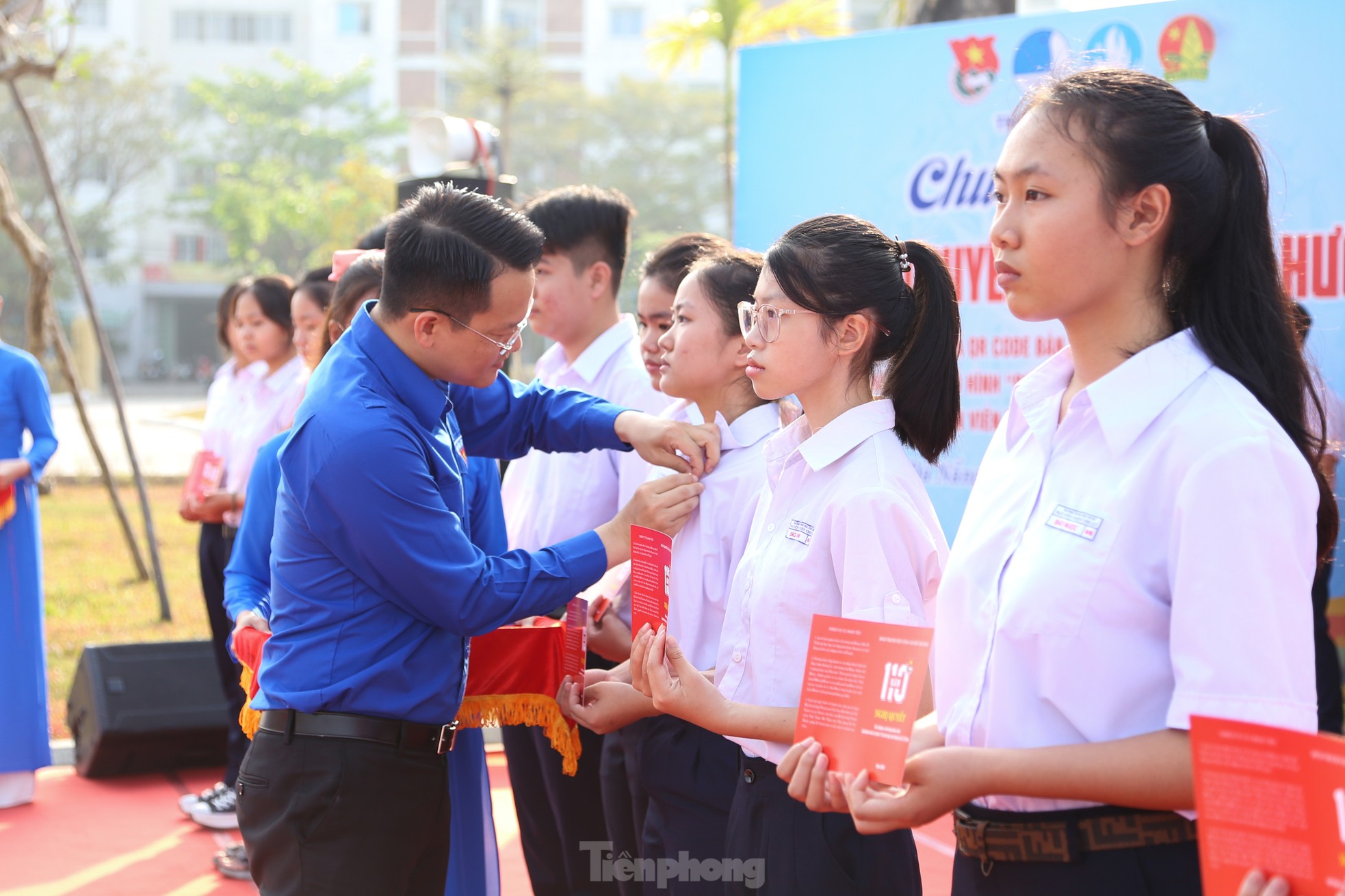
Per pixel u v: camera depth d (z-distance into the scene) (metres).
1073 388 1.46
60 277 37.19
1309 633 1.23
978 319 4.67
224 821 3.90
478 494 2.48
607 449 2.76
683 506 2.12
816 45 5.02
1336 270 4.07
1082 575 1.31
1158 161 1.31
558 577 2.03
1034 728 1.34
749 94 5.16
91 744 4.34
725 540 2.19
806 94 5.05
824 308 1.78
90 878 3.49
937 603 1.52
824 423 1.87
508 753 2.93
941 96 4.76
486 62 37.88
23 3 7.19
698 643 2.21
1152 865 1.31
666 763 2.23
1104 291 1.37
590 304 2.95
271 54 40.88
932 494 4.72
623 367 2.92
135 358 45.69
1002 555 1.42
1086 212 1.33
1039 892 1.36
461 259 1.90
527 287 1.97
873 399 1.88
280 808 1.94
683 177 42.66
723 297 2.23
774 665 1.80
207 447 4.70
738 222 5.21
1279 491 1.23
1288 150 4.12
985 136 4.66
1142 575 1.30
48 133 35.03
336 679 1.92
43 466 4.09
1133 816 1.32
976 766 1.28
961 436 4.68
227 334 4.77
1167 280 1.39
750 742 1.84
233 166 37.94
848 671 1.40
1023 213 1.37
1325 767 1.02
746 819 1.85
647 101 42.09
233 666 3.99
